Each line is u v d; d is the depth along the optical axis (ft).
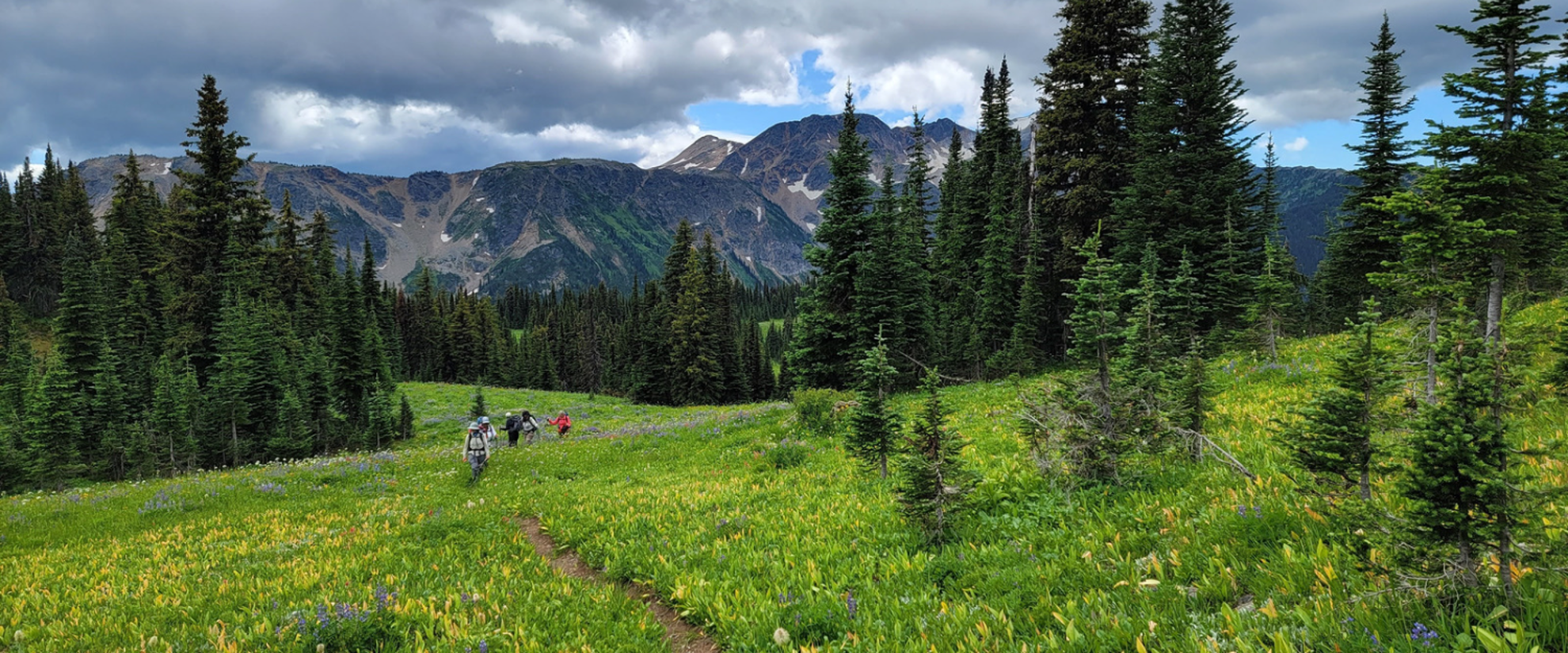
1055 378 30.81
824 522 31.76
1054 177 98.94
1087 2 95.55
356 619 21.38
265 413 141.49
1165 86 85.92
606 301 537.24
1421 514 13.12
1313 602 14.71
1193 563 18.76
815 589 22.97
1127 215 87.51
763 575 25.81
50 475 121.80
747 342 319.47
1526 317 43.39
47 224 325.42
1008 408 53.36
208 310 164.45
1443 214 27.91
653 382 222.07
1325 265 116.98
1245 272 81.56
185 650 20.75
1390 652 11.88
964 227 137.59
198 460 131.34
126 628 23.16
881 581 23.29
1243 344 64.69
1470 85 37.22
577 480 54.39
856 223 95.96
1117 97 94.48
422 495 49.24
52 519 45.52
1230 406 40.22
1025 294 105.81
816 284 101.81
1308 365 47.57
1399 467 14.84
